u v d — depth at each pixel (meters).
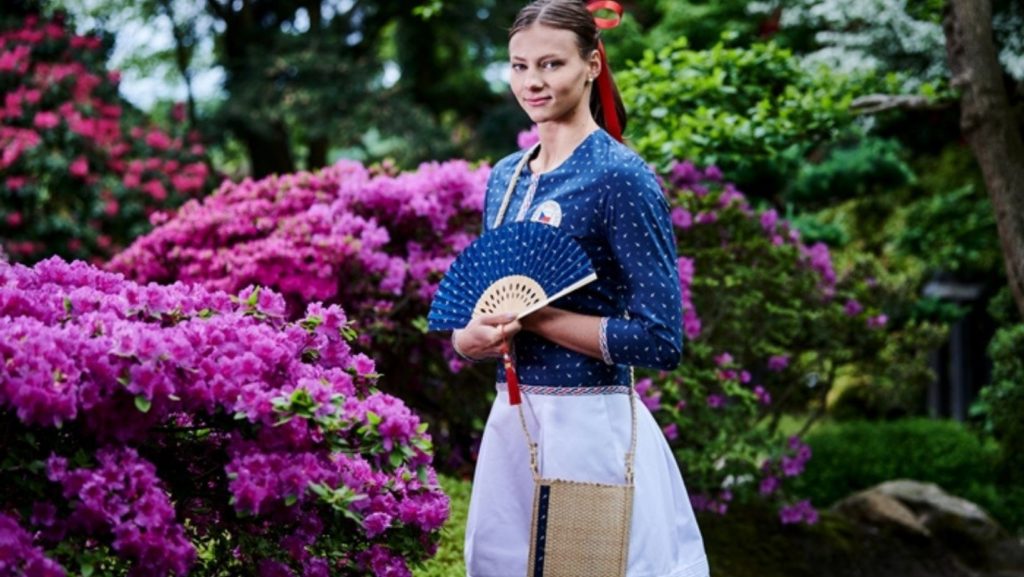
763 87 5.98
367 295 5.36
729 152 5.61
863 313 7.06
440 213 5.48
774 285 6.64
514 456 2.59
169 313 2.74
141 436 2.47
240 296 2.94
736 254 6.50
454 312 2.59
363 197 5.53
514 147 14.23
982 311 12.05
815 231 9.55
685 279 5.76
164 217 5.86
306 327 2.85
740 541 6.41
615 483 2.55
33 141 9.72
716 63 5.98
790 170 8.88
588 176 2.55
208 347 2.57
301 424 2.51
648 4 14.98
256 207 5.66
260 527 2.73
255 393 2.46
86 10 13.57
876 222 12.55
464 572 4.23
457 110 16.06
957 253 10.81
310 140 14.70
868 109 5.65
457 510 4.88
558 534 2.48
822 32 10.00
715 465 5.98
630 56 12.80
